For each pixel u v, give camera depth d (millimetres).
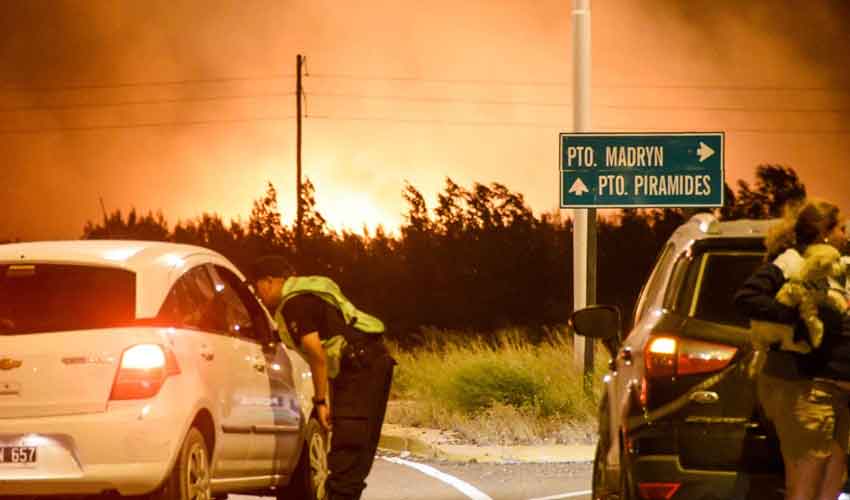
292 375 34312
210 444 29828
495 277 152125
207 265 31953
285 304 31188
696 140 59031
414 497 39469
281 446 33281
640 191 59219
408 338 120250
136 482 27734
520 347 65750
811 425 20953
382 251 160875
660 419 21203
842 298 21219
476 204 156875
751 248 22422
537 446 51812
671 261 23109
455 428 56031
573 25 62375
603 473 26203
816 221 21922
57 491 27688
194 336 29703
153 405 27844
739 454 21000
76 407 27828
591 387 56906
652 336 21578
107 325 28422
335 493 30969
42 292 28906
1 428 27688
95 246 30234
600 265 146125
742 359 21125
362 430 31047
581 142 59500
